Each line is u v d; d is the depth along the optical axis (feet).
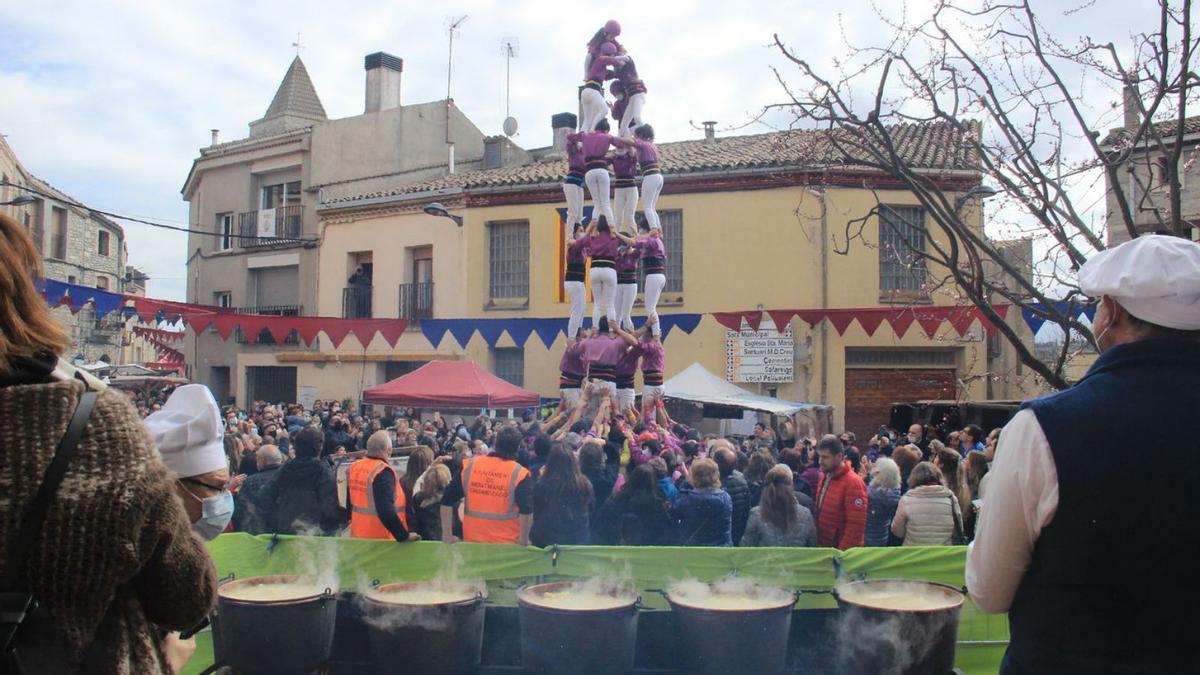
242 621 12.51
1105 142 20.90
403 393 50.88
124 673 5.63
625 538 19.72
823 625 14.84
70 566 5.20
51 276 114.83
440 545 15.58
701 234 65.41
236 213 93.50
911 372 63.21
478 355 72.79
